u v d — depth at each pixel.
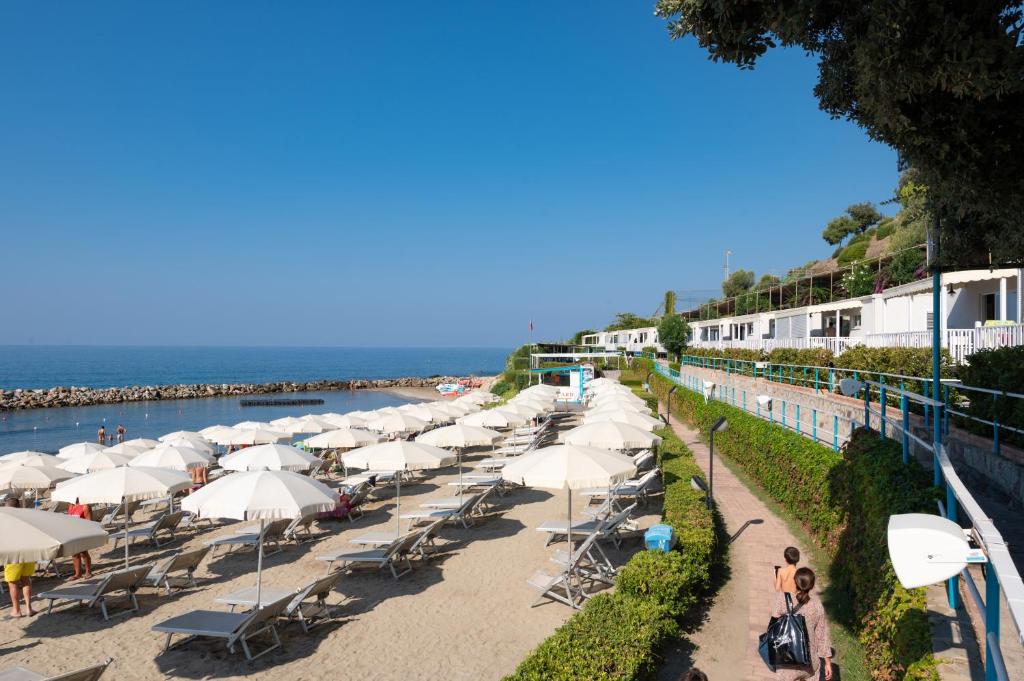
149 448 18.41
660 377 41.47
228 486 9.20
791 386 19.91
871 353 15.55
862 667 6.49
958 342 14.20
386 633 8.88
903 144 5.60
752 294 44.81
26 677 6.69
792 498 12.79
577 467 9.90
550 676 5.78
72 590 9.76
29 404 65.56
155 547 13.48
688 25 6.13
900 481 7.63
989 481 8.23
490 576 10.94
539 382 46.94
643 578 7.82
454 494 17.33
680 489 12.19
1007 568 2.42
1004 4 4.72
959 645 4.61
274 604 8.53
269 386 95.50
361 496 15.96
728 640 7.83
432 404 27.00
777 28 5.57
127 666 8.13
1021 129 5.16
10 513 8.25
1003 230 6.40
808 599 5.96
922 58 4.70
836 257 57.12
